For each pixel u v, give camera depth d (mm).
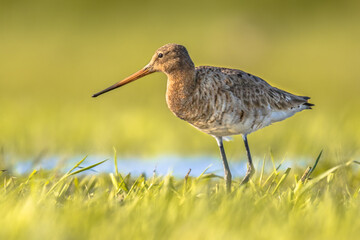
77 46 32594
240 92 10320
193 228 6578
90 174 10367
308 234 6543
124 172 11383
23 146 14133
